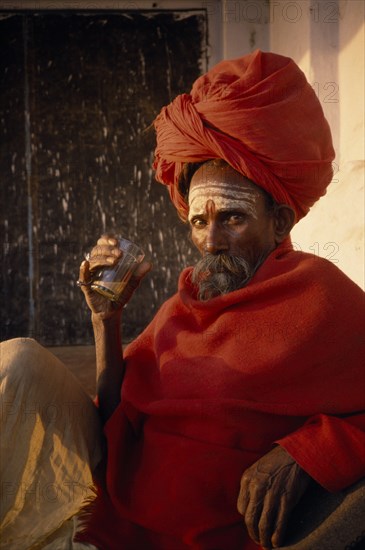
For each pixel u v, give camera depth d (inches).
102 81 234.1
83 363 202.4
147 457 71.0
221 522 67.1
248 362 67.8
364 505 60.0
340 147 151.4
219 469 67.2
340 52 150.8
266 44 216.8
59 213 237.1
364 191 117.5
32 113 234.2
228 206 71.4
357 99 140.5
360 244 116.0
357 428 63.6
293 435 63.7
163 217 237.9
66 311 239.5
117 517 71.2
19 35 232.1
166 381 71.1
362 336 68.1
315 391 67.1
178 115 73.6
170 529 68.3
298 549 60.2
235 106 70.9
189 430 68.9
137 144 236.1
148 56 234.2
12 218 236.8
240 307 70.1
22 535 67.6
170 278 238.7
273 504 60.7
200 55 234.2
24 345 68.3
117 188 237.0
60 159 235.8
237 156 70.4
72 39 232.7
